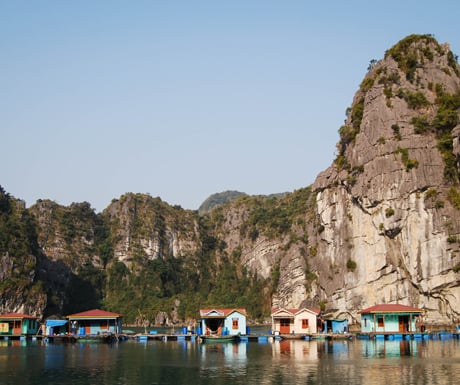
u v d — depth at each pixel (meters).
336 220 147.00
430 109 138.25
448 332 107.69
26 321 110.88
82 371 66.56
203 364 71.38
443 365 66.81
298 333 110.75
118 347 95.31
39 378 62.12
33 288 192.50
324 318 135.62
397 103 138.62
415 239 129.00
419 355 76.44
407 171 131.12
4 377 62.84
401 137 134.75
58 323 112.31
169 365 70.81
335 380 58.53
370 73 153.25
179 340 110.19
